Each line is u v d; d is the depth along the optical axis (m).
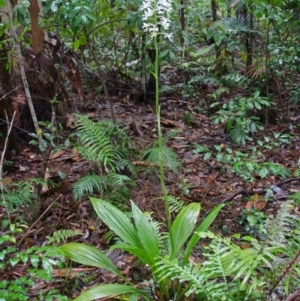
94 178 4.01
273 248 2.50
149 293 2.81
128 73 7.57
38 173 4.79
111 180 4.04
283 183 4.57
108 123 5.04
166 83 7.88
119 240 3.46
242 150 5.64
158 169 4.71
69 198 4.15
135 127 5.96
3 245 3.30
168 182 4.59
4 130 4.99
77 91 6.21
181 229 2.89
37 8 3.79
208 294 2.30
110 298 2.79
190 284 2.67
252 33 7.60
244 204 4.18
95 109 6.66
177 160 4.96
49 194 4.16
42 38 3.89
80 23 4.09
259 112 6.52
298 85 7.42
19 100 4.98
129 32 7.18
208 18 10.49
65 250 2.65
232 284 2.46
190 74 8.05
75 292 3.00
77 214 3.94
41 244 3.54
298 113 6.86
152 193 4.28
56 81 5.37
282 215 2.58
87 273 3.20
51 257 3.21
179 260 3.04
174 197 3.99
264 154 5.50
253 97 6.43
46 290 2.98
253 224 3.66
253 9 6.60
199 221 3.86
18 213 3.74
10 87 5.13
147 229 2.78
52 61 5.27
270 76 6.87
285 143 5.77
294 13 6.65
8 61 4.92
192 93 7.43
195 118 6.53
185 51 8.61
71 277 3.09
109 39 7.64
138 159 4.81
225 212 4.03
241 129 5.86
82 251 2.68
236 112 6.17
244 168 4.83
